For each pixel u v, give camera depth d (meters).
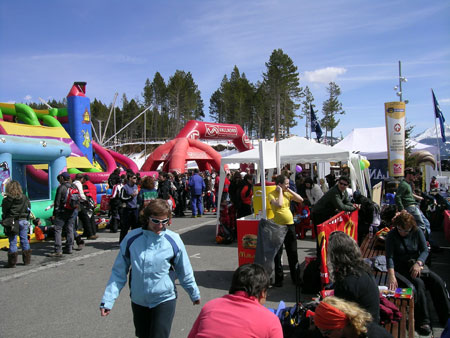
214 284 5.84
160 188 11.93
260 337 2.01
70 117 16.52
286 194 5.75
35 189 13.01
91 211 9.80
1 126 10.60
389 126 12.22
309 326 3.19
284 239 5.76
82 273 6.49
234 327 2.01
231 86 83.06
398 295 3.88
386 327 3.63
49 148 9.96
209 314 2.12
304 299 5.09
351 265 2.90
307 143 10.64
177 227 11.66
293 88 66.75
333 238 3.03
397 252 4.45
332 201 5.94
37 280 6.08
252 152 9.71
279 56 63.84
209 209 16.20
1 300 5.16
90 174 13.80
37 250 8.38
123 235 8.37
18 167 10.28
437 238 9.36
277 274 5.64
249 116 83.56
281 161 10.34
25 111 15.35
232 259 7.52
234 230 9.52
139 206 7.85
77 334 4.08
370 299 2.79
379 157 18.55
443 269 6.46
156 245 2.85
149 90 90.25
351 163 10.59
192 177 14.07
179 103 80.12
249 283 2.16
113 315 4.64
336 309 2.22
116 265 2.89
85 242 9.33
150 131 103.94
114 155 20.00
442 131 20.09
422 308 4.13
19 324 4.35
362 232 7.40
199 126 23.72
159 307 2.81
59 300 5.15
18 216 6.93
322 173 18.97
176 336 4.01
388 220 6.95
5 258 7.59
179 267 2.95
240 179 9.75
